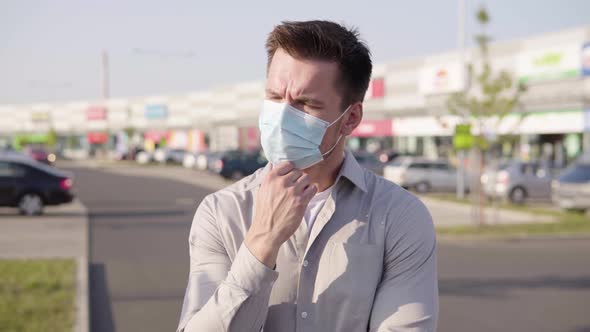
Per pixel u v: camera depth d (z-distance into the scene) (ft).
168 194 86.99
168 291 27.09
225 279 5.26
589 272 33.22
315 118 5.31
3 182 56.85
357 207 5.62
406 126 148.66
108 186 103.65
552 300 26.53
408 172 92.22
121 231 47.73
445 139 137.08
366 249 5.46
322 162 5.64
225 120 241.96
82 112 336.90
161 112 287.28
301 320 5.38
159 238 44.01
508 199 78.79
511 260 37.19
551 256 38.91
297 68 5.31
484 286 29.40
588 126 103.04
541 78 107.65
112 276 30.22
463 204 75.15
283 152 5.38
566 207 64.54
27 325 19.62
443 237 47.52
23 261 33.01
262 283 4.93
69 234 45.50
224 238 5.67
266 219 4.99
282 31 5.30
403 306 5.36
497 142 52.60
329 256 5.46
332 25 5.43
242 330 4.94
